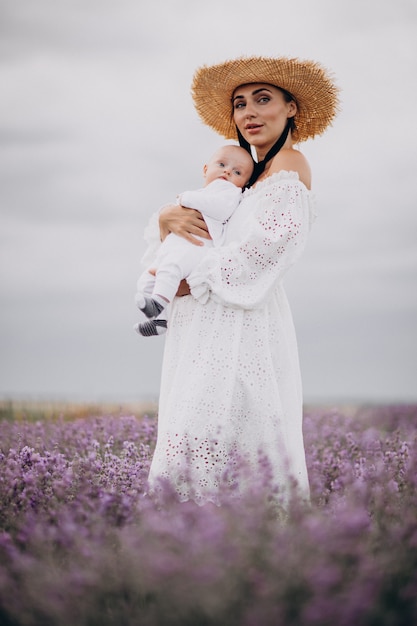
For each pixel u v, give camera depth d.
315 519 3.06
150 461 5.02
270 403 4.23
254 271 4.30
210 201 4.44
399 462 4.90
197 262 4.38
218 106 5.29
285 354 4.41
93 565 2.94
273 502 3.76
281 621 2.55
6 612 2.91
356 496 3.57
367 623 2.63
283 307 4.54
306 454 6.19
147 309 4.27
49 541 3.28
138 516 3.52
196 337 4.30
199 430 4.15
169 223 4.48
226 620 2.58
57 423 7.07
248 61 4.77
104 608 2.87
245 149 5.10
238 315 4.28
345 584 2.74
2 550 3.30
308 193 4.47
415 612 2.76
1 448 5.40
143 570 2.82
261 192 4.43
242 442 4.20
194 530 3.03
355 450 6.29
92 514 3.40
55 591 2.77
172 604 2.64
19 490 4.02
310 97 4.94
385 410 9.20
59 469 4.38
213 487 4.09
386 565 2.92
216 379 4.20
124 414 7.38
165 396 4.43
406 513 3.45
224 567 2.75
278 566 2.77
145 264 4.79
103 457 5.32
